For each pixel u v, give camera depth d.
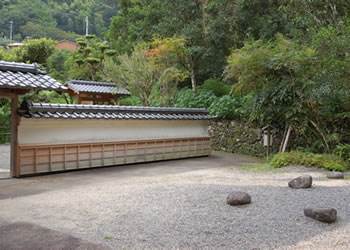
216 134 15.83
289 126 10.75
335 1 11.02
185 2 18.20
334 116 11.25
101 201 5.39
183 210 4.78
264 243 3.58
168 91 17.48
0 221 4.42
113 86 19.25
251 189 6.14
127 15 26.61
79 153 9.41
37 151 8.50
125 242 3.63
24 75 7.66
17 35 62.66
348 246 3.48
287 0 14.21
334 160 9.12
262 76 10.43
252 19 16.89
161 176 8.37
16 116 8.21
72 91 18.84
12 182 7.56
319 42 9.34
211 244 3.56
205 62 19.31
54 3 82.00
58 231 3.99
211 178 7.77
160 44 17.38
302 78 9.72
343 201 5.16
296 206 4.91
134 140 10.81
